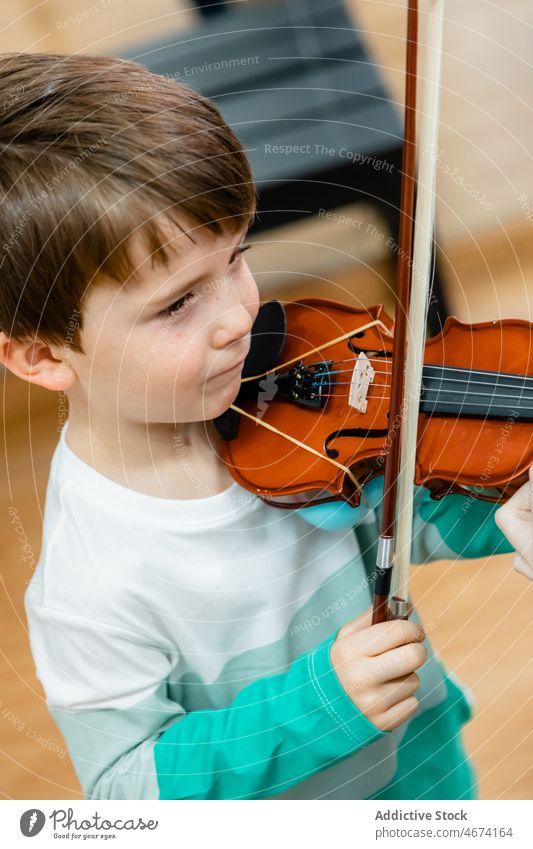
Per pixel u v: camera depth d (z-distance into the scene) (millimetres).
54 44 1725
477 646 1308
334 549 854
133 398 699
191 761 737
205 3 1622
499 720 1244
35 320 675
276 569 814
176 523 788
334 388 812
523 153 1783
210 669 811
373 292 1658
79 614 773
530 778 1184
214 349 682
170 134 650
